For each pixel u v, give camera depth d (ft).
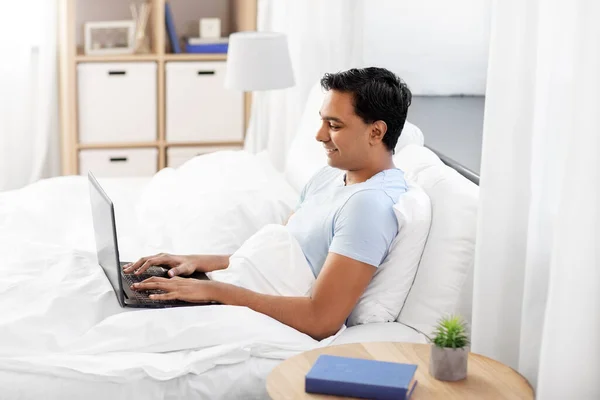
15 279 7.77
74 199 10.82
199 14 16.62
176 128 15.60
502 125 6.74
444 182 7.92
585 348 6.02
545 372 6.09
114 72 15.10
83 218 10.28
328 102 7.67
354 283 7.21
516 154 6.77
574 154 5.88
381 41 13.07
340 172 8.55
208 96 15.58
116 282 7.59
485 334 6.99
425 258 7.63
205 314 7.25
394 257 7.55
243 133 15.85
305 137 11.41
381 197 7.43
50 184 11.18
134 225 10.38
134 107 15.34
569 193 5.92
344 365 5.92
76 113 15.11
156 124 15.53
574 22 6.25
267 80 12.75
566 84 6.46
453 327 6.02
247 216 9.62
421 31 13.03
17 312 7.36
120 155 15.43
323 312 7.21
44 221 9.89
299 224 8.10
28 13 15.17
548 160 6.60
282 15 14.11
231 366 6.97
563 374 6.07
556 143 6.56
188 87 15.47
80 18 16.15
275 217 9.71
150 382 6.82
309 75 13.20
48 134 15.66
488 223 6.88
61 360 6.86
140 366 6.80
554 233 6.08
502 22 6.63
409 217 7.48
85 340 7.12
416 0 12.91
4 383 6.74
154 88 15.34
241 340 7.07
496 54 6.68
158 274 8.30
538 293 6.69
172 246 9.64
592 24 5.76
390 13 12.96
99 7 16.16
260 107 14.70
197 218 9.64
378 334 7.34
